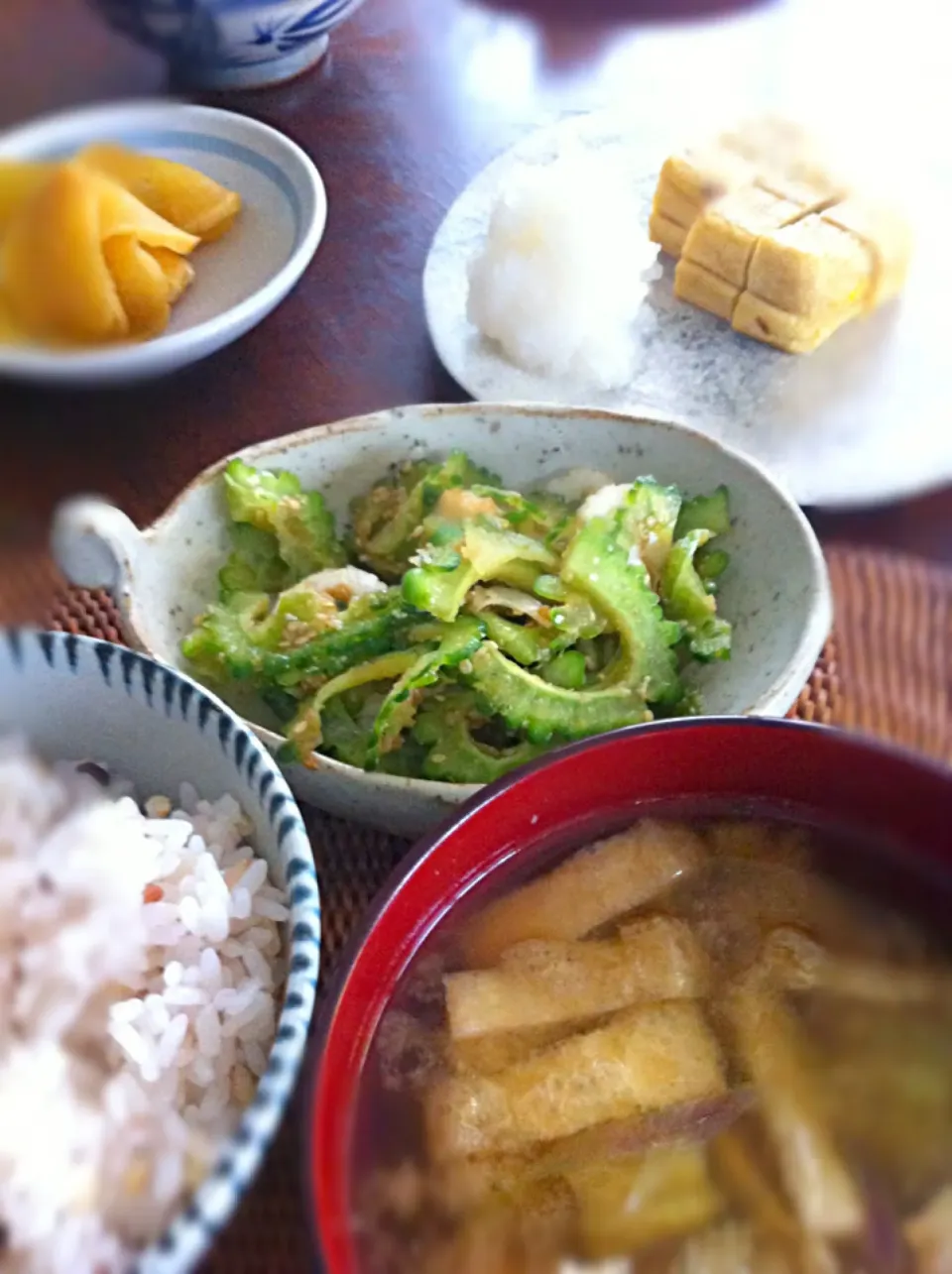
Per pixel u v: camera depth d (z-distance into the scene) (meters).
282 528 0.29
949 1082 0.18
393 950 0.19
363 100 0.49
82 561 0.26
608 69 0.51
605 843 0.21
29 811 0.20
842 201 0.39
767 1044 0.19
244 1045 0.19
